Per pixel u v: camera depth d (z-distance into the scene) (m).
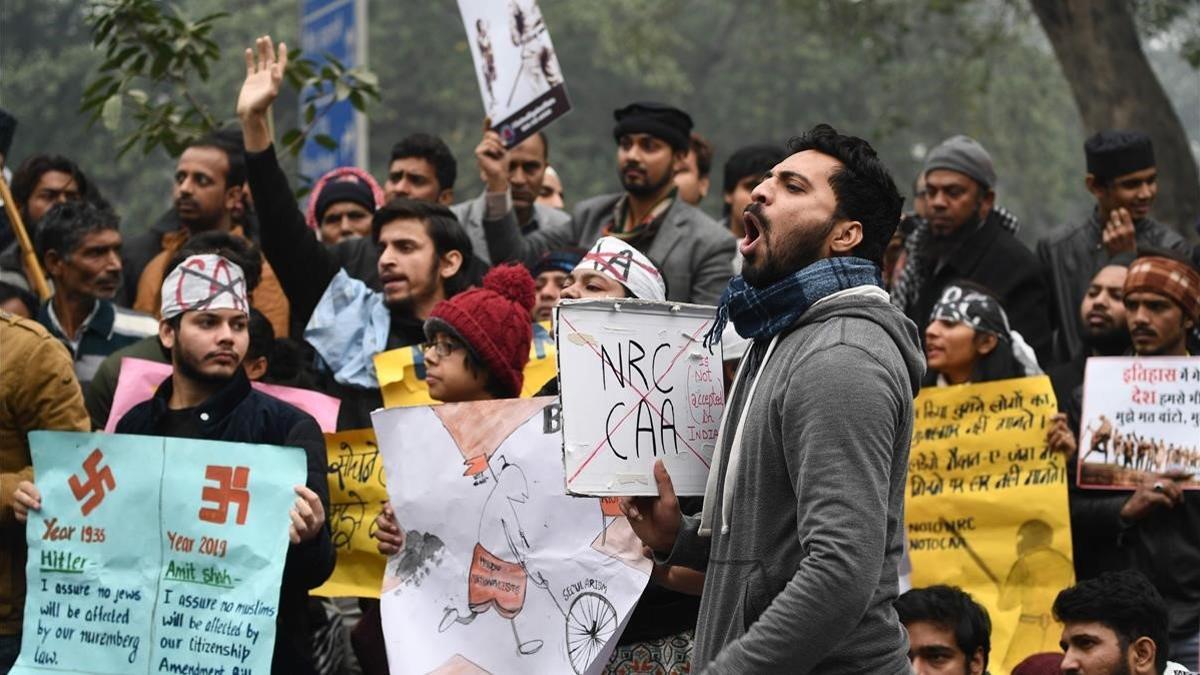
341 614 8.85
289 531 6.67
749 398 5.03
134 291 10.06
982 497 8.18
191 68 11.02
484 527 6.32
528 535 6.24
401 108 37.56
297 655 7.07
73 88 36.12
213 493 6.71
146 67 11.55
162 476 6.74
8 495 6.93
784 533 4.90
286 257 8.53
